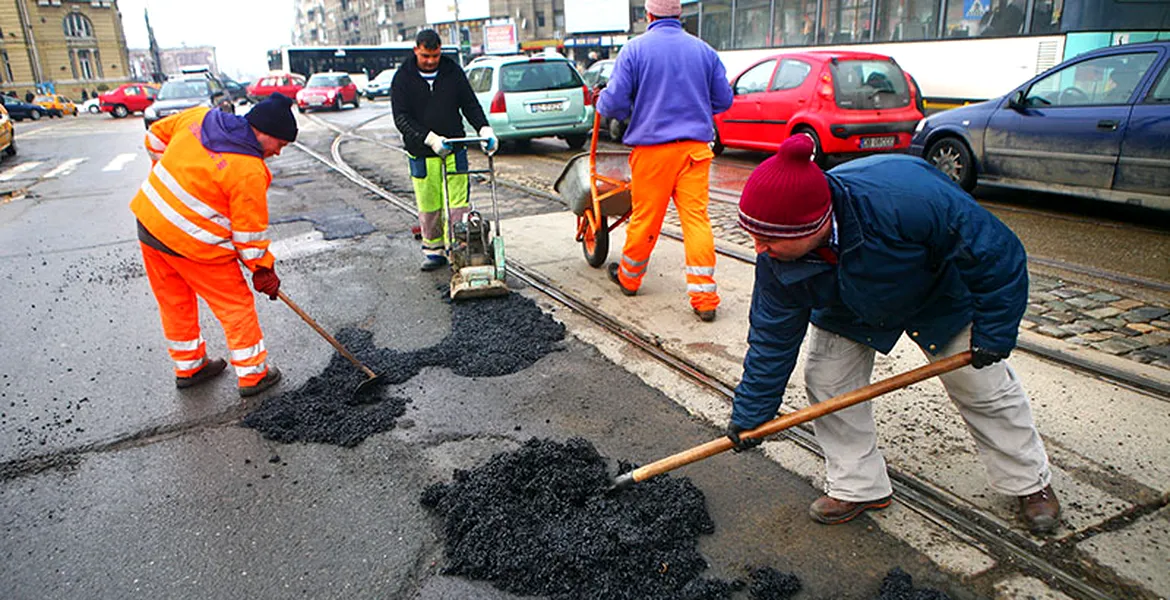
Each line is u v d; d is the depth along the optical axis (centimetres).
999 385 262
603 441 354
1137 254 607
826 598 251
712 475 322
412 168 608
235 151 369
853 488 282
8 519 306
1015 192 874
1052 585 250
